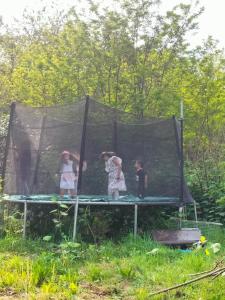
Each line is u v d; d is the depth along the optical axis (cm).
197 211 804
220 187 807
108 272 443
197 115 966
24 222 605
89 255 512
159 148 658
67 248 521
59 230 610
